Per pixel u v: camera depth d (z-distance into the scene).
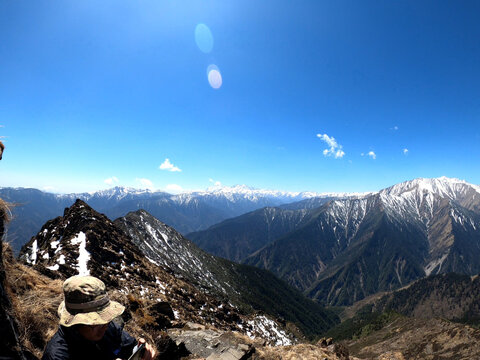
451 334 119.75
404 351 124.12
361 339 179.62
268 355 20.11
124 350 3.85
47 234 77.62
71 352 3.17
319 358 24.50
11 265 8.31
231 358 17.39
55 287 9.08
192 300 78.75
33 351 5.38
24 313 6.21
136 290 55.34
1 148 5.06
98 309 3.17
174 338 17.97
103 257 64.56
